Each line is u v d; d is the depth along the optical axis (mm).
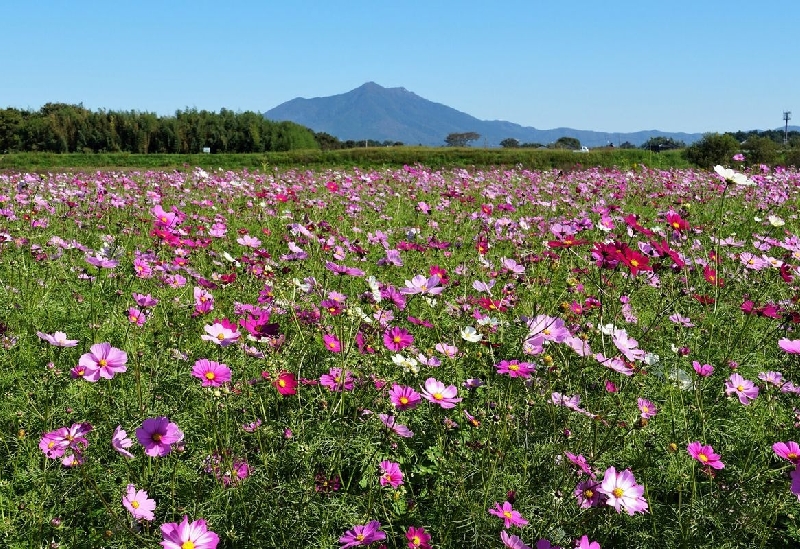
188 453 2279
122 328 3174
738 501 2105
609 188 10609
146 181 11789
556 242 3189
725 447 2482
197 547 1588
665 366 2777
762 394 2748
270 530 1955
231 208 8109
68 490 2059
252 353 2461
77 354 3061
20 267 3967
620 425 2348
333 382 2449
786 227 6770
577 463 2014
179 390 2570
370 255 5355
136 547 1883
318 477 2121
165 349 2832
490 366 2760
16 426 2496
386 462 2146
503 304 3432
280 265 4270
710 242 4840
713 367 2893
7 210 5297
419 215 7508
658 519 2107
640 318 3535
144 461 2219
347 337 2707
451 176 14844
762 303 3707
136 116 45844
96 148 43906
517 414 2428
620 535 2104
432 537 2025
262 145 49438
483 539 1957
